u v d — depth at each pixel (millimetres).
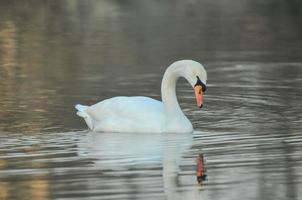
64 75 21328
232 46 27875
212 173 11422
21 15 37969
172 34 31219
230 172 11453
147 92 19031
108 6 42000
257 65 23203
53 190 10641
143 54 25703
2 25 33906
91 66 23047
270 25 34219
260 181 10922
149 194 10422
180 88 19250
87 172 11547
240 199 10148
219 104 17156
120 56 25203
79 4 42688
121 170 11664
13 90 18875
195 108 16766
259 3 42938
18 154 12734
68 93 18562
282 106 16750
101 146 13305
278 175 11227
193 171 11547
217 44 28422
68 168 11805
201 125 15023
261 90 18828
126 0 44656
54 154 12727
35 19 36375
